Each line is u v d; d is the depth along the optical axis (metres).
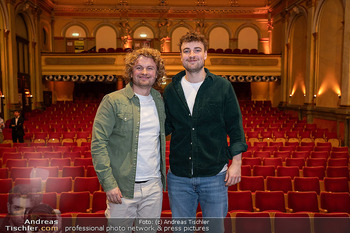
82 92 21.53
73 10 20.55
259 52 19.39
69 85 21.31
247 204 4.64
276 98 19.36
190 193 2.13
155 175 2.17
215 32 21.00
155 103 2.18
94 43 20.75
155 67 2.13
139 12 20.73
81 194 4.57
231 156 2.14
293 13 16.58
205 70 2.22
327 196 4.58
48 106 18.94
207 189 2.09
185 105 2.10
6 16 13.66
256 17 20.88
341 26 12.15
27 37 16.88
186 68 2.09
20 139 10.45
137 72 2.08
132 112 2.10
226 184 2.07
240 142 2.07
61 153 7.69
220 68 17.80
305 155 7.79
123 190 2.06
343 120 11.80
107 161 1.98
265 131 11.58
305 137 11.42
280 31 18.67
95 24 20.72
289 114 16.05
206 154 2.07
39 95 17.62
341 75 12.20
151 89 2.21
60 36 20.56
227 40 21.05
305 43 15.49
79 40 20.73
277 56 18.16
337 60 12.48
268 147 8.69
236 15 20.91
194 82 2.15
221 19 20.92
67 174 6.11
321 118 13.62
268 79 18.12
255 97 21.52
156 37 20.88
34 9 17.05
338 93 12.41
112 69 17.66
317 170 6.18
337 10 12.41
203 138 2.08
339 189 5.46
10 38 13.90
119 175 2.07
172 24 20.91
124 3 20.58
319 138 10.97
